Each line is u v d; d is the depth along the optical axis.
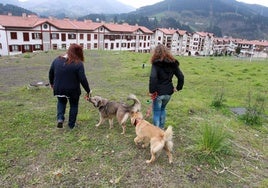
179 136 5.54
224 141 5.30
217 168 4.38
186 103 8.16
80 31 50.69
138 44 66.88
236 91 11.33
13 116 6.30
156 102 5.18
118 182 3.85
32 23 44.22
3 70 14.67
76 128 5.70
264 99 9.73
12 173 3.98
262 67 20.66
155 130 4.49
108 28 56.25
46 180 3.84
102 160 4.43
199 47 90.50
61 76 4.94
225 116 7.26
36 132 5.43
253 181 4.07
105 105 5.68
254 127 6.49
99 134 5.47
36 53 24.86
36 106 7.25
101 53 26.88
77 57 4.93
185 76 14.66
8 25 40.00
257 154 5.02
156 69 4.86
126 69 15.99
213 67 19.59
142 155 4.66
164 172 4.16
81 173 4.04
